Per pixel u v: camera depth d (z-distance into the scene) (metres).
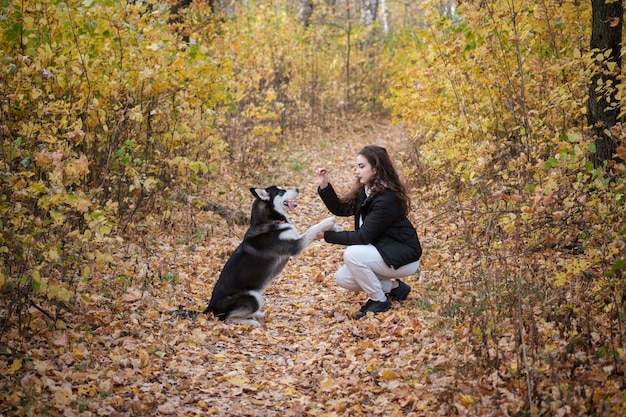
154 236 7.62
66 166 4.63
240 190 10.51
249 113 10.62
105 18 6.50
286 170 12.66
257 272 5.49
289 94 16.25
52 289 4.27
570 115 6.91
